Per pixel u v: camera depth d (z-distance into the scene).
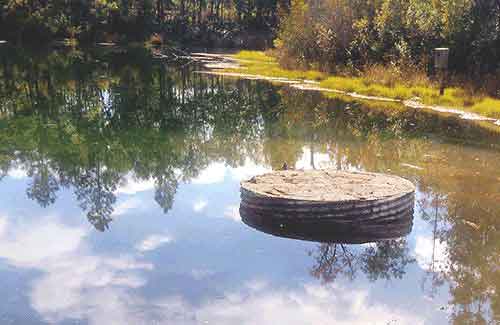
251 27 57.25
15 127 11.98
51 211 6.70
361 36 22.83
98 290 4.62
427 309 4.40
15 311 4.25
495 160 9.39
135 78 22.95
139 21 49.41
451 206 6.95
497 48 17.25
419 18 19.78
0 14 42.84
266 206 6.07
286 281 4.84
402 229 6.17
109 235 5.90
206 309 4.32
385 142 10.89
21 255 5.34
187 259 5.27
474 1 17.66
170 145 10.66
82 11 46.72
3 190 7.52
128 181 8.09
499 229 6.18
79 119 13.23
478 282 4.89
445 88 17.31
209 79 23.30
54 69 25.38
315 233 5.89
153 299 4.47
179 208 6.81
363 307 4.39
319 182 6.68
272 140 11.14
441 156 9.64
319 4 25.72
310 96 18.36
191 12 60.22
